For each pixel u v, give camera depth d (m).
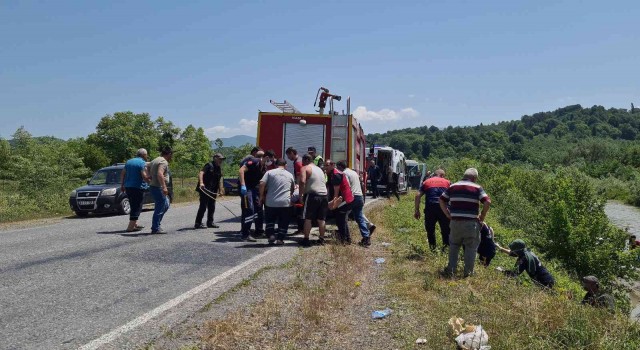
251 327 4.80
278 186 9.52
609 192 54.66
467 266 7.36
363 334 4.92
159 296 5.72
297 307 5.54
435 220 9.31
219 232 11.15
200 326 4.74
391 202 22.52
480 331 4.74
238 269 7.21
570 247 14.35
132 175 11.08
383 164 28.44
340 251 8.84
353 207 10.00
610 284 13.77
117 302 5.45
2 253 8.26
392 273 7.43
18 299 5.47
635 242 15.30
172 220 13.83
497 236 13.73
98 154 60.53
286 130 13.41
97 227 12.12
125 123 73.44
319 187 9.58
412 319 5.37
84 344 4.19
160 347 4.20
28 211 16.64
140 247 8.86
